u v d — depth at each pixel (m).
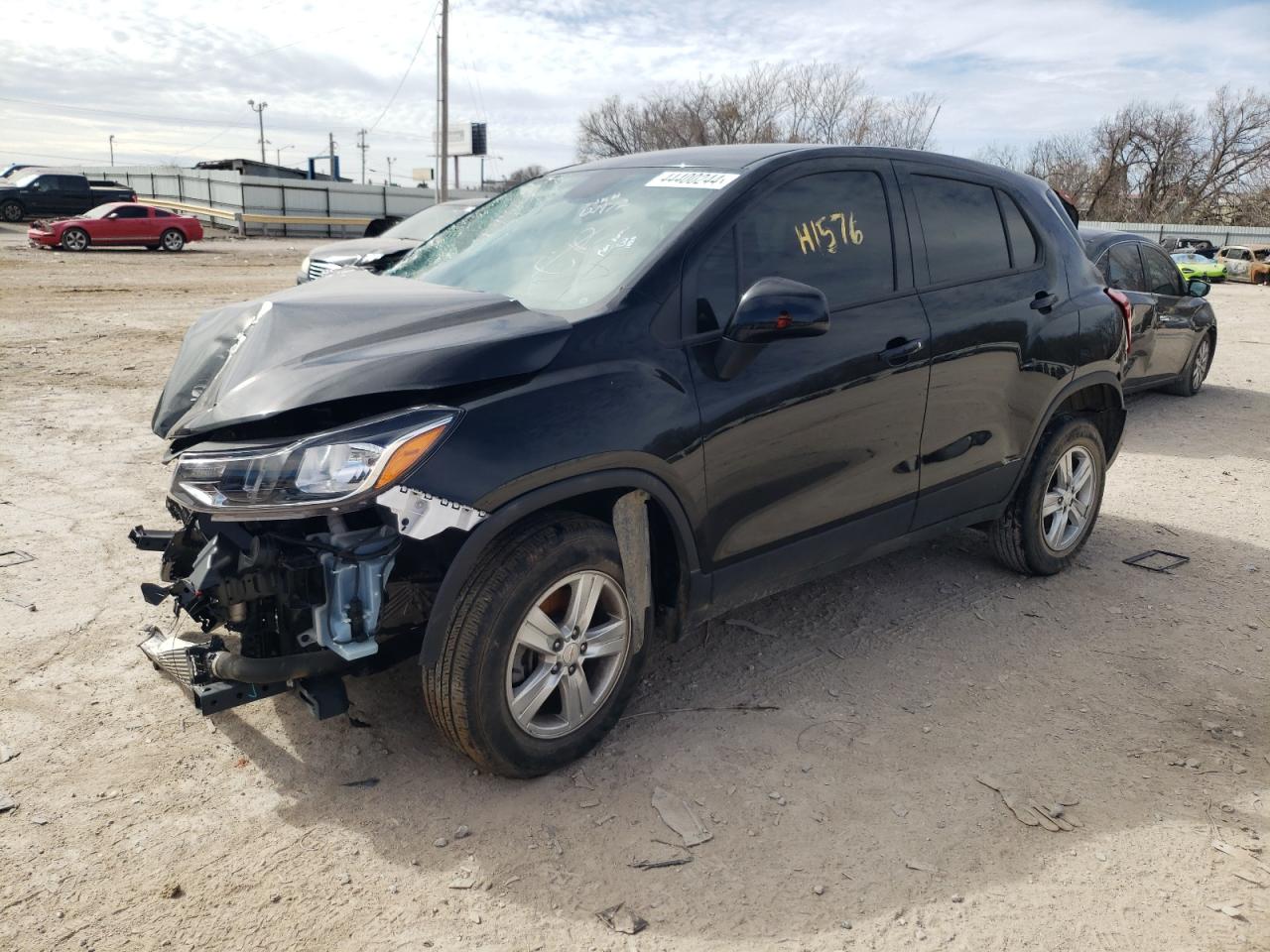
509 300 3.16
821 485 3.55
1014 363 4.22
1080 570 5.00
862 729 3.41
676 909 2.53
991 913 2.53
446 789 3.00
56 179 33.91
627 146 47.47
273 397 2.69
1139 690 3.74
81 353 10.62
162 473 6.16
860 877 2.66
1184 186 63.97
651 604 3.24
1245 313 21.61
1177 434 8.46
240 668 2.71
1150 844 2.82
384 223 25.70
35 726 3.27
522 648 2.93
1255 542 5.54
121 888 2.55
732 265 3.29
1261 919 2.53
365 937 2.41
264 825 2.82
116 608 4.16
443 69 31.59
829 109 42.34
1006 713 3.54
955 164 4.23
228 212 41.88
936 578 4.83
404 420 2.65
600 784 3.05
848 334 3.54
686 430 3.06
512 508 2.74
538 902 2.54
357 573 2.70
